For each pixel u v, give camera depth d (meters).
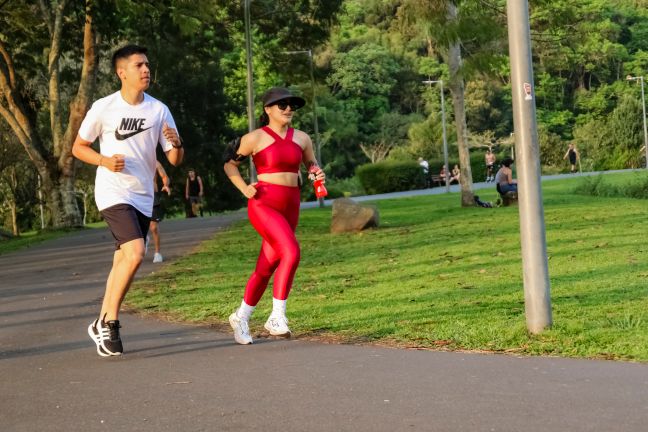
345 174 106.50
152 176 8.92
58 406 6.67
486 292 12.11
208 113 67.94
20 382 7.66
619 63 108.94
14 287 16.55
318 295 12.91
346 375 7.39
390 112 113.31
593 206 28.02
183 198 68.69
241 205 69.75
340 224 24.62
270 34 46.22
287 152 9.03
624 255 15.26
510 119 106.25
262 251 9.23
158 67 58.16
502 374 7.21
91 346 9.51
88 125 8.62
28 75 42.47
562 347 8.16
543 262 8.78
